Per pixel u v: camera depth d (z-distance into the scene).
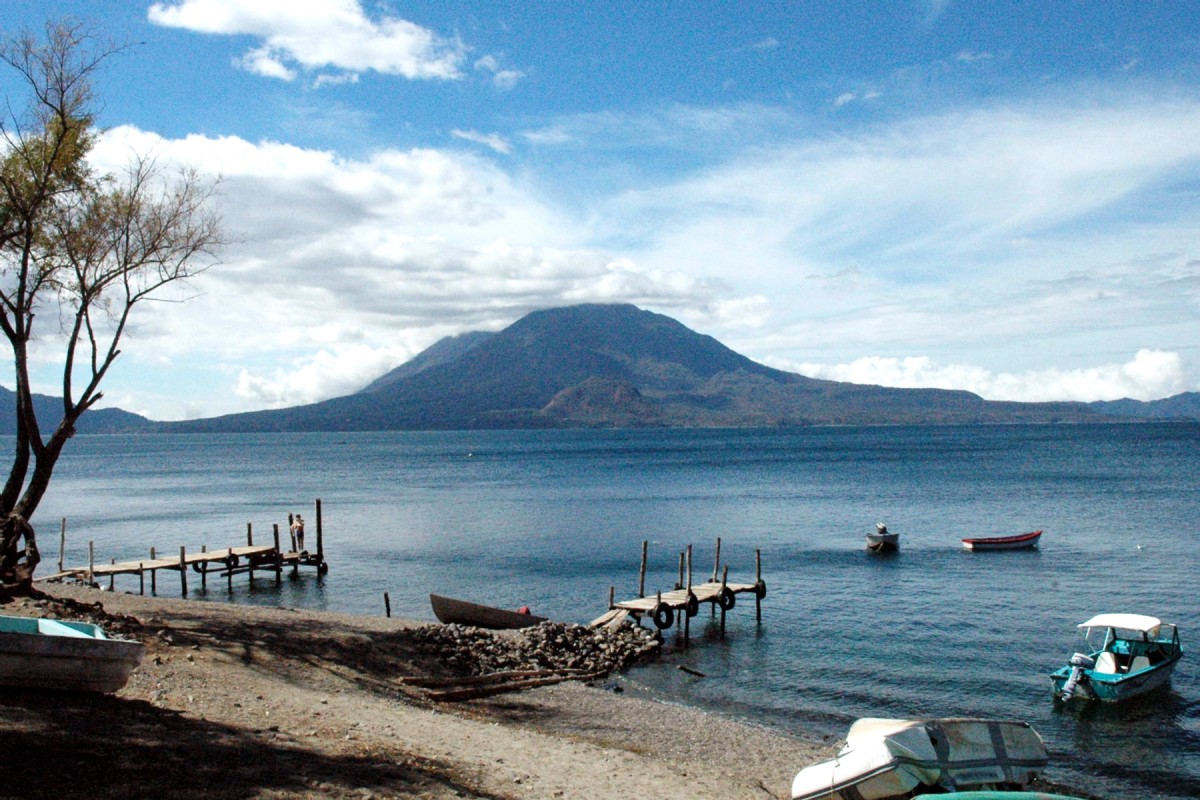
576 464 172.38
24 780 10.75
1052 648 33.78
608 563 55.12
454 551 60.31
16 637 13.74
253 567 50.12
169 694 16.95
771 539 64.94
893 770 15.70
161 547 63.00
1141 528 66.69
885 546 57.91
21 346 24.22
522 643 31.11
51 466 24.41
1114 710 26.66
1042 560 53.97
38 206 24.55
